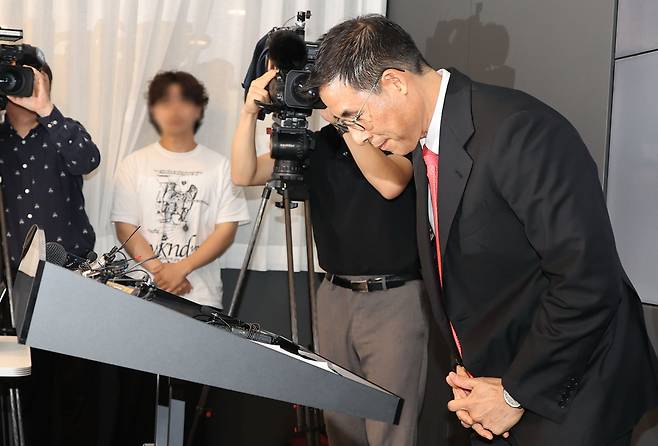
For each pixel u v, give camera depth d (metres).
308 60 2.49
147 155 3.38
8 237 3.01
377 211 2.66
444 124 1.57
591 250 1.41
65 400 3.40
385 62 1.54
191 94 3.37
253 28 3.60
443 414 3.23
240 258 3.68
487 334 1.60
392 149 1.63
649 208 2.09
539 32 2.58
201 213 3.37
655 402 1.60
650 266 2.09
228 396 3.70
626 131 2.19
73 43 3.40
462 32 3.10
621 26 2.21
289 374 1.32
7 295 3.02
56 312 1.21
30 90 2.83
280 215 3.70
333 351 2.76
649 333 2.09
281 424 3.73
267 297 3.75
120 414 3.51
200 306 1.74
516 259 1.55
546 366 1.49
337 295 2.74
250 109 2.73
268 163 2.97
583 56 2.36
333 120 1.70
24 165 3.06
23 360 1.78
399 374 2.64
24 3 3.36
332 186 2.73
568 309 1.43
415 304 2.68
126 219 3.33
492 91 1.58
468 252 1.57
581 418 1.51
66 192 3.09
